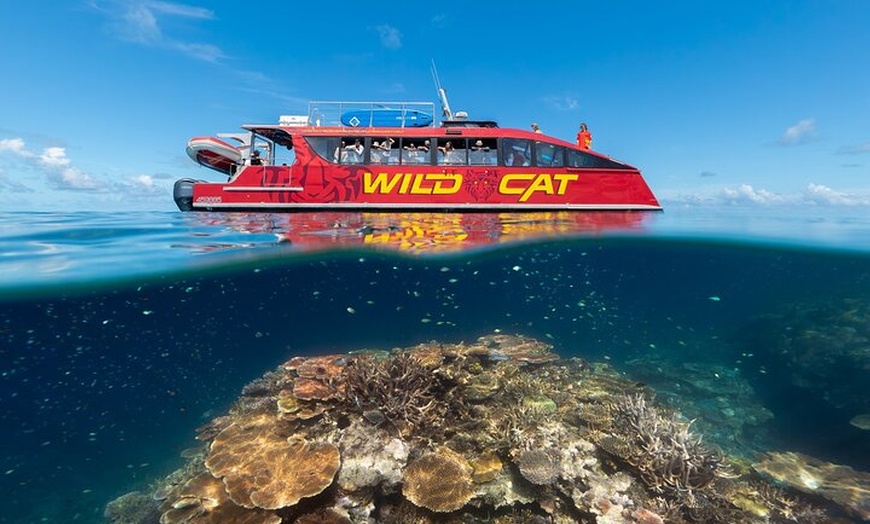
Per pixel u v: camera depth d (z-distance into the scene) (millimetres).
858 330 12445
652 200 13508
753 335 16609
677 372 12852
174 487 6426
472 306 26797
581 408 7035
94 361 23453
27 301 12391
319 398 6527
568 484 5438
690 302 29906
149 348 24062
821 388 10969
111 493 8734
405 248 14086
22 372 21438
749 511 5547
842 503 5805
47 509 8289
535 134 13320
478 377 7406
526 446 5785
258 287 17531
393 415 5992
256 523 4598
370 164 13031
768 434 9672
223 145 14883
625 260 19219
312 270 16219
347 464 5305
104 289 12648
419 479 5188
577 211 13172
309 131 13219
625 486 5480
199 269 12656
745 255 18078
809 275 20500
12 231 10703
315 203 12945
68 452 13578
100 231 11445
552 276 21516
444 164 13117
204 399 19469
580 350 23703
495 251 15586
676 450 5891
